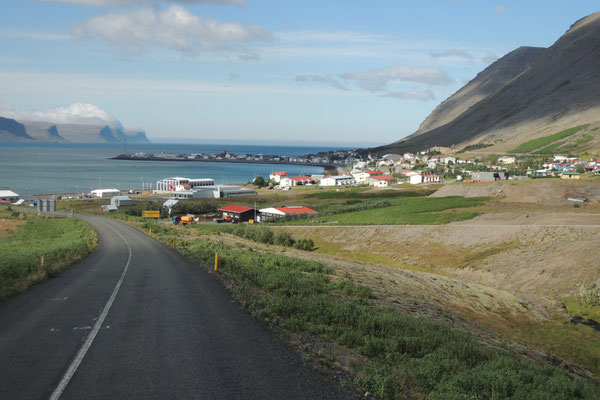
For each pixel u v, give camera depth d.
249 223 93.12
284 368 9.79
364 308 17.56
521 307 34.34
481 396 9.50
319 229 76.25
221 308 15.53
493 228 59.69
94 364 9.50
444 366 11.12
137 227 73.25
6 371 8.97
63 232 61.44
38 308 14.95
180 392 8.20
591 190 95.81
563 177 141.88
